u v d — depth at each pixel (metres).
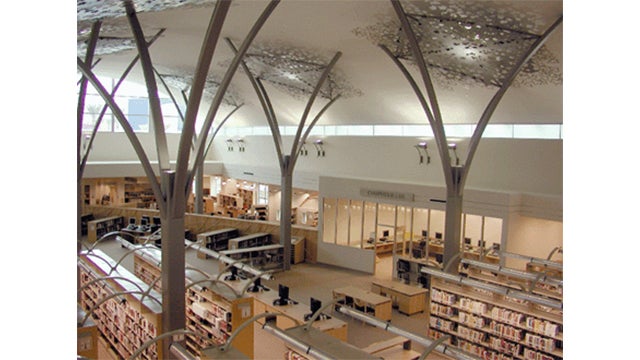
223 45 19.11
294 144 22.64
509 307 12.60
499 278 15.11
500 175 19.89
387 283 18.75
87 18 13.30
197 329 14.34
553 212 17.52
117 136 33.97
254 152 32.12
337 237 24.23
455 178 17.05
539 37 13.28
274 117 22.45
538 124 18.55
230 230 26.19
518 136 19.36
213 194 37.25
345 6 14.10
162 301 13.22
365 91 21.16
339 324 13.20
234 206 34.59
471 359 7.86
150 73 13.57
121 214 29.83
